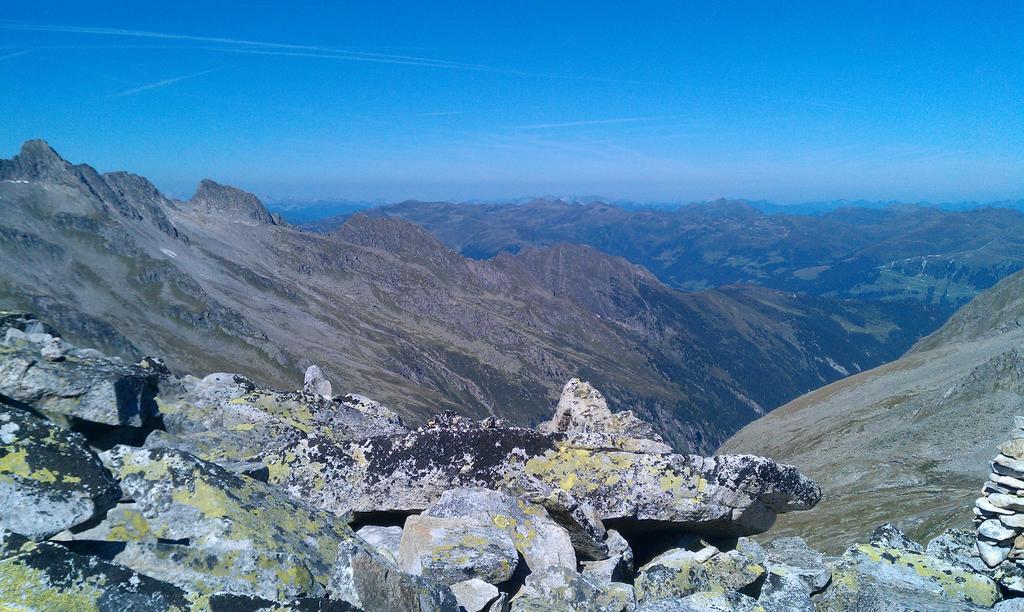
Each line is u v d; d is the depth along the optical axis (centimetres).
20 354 1467
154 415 1762
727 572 1504
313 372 2533
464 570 1309
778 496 1764
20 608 820
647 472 1762
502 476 1691
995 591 1510
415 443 1744
